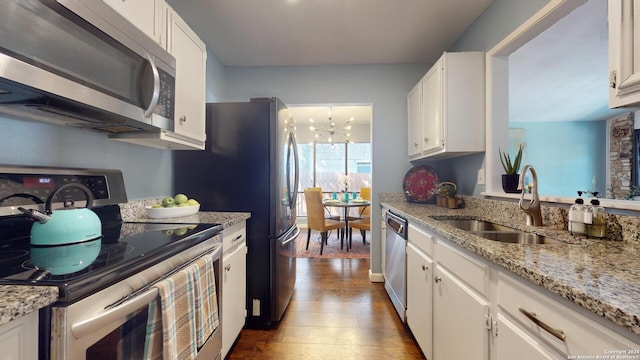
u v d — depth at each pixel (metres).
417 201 2.79
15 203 0.97
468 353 1.09
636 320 0.48
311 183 6.50
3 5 0.65
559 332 0.66
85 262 0.75
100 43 0.94
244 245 1.85
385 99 2.94
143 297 0.77
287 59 2.84
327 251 4.12
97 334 0.66
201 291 1.07
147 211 1.59
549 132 4.85
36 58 0.73
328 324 2.04
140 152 1.73
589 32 2.23
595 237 1.08
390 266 2.42
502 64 1.93
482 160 2.05
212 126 2.04
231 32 2.32
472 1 1.91
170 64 1.35
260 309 2.00
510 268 0.81
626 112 4.26
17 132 1.06
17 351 0.53
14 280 0.61
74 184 1.15
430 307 1.50
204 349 1.17
